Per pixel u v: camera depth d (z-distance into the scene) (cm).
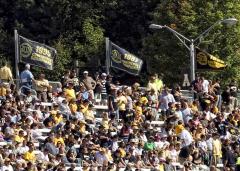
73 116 7619
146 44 12088
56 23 12519
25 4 12656
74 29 12475
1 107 7200
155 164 7500
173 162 7688
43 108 7538
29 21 12656
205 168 7888
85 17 12550
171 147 7738
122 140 7638
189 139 7938
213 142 8100
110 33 12800
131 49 12731
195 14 11888
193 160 7838
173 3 12088
